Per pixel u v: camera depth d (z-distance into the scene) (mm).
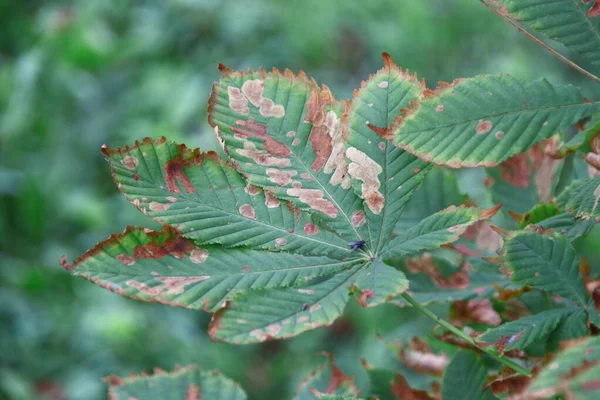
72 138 2635
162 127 2451
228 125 667
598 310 653
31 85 2613
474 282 737
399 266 747
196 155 661
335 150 668
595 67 640
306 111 669
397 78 669
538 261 661
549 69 2451
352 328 2400
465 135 634
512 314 717
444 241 649
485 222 756
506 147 633
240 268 646
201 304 633
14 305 2201
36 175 2486
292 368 2408
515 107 637
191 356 2244
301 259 651
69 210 2439
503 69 2449
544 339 675
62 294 2295
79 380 2096
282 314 624
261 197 661
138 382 742
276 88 670
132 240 645
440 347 750
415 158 664
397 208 662
